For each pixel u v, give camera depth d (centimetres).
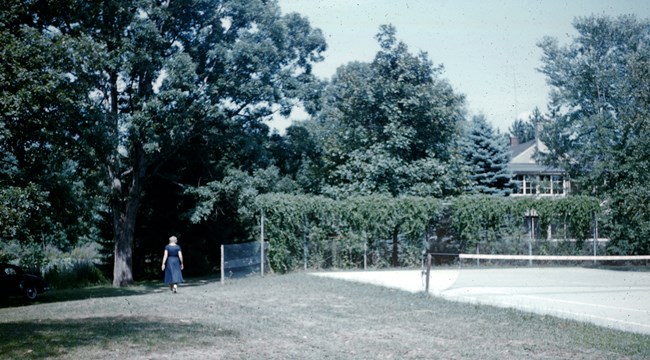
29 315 1655
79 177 2830
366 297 1916
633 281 2470
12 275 2602
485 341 1212
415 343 1191
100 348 1105
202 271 4253
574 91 6003
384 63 4116
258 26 3544
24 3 2475
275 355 1073
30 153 2419
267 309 1688
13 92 2180
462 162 4347
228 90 3412
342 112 4341
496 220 3266
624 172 3531
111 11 3072
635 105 5203
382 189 3831
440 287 2227
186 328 1330
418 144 4097
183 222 4169
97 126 2766
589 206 3334
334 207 3191
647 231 3291
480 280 2500
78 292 3005
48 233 2572
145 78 3288
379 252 3238
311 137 4400
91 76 2992
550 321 1438
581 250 3347
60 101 2358
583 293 2041
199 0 3391
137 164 3575
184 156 3850
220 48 3341
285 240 3097
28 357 1025
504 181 5650
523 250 3278
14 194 2100
